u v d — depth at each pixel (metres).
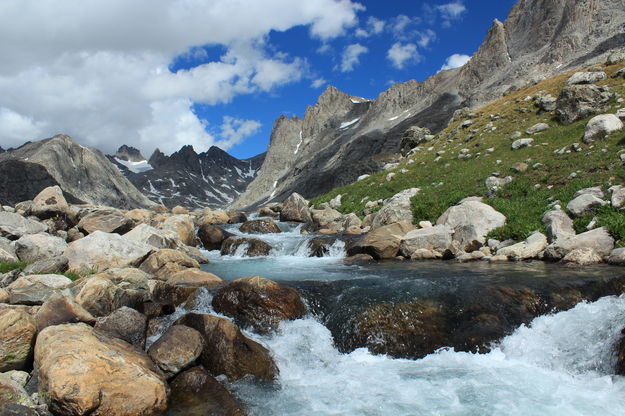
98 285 12.22
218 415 8.46
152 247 19.97
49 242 18.88
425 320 12.20
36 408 7.66
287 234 31.83
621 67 41.22
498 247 20.23
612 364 9.55
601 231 17.33
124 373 8.38
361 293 13.91
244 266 21.78
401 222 24.33
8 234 21.33
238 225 34.56
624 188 19.20
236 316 12.93
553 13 175.62
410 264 19.61
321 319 13.12
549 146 32.28
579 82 41.78
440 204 27.59
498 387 9.30
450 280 14.76
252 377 10.13
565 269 15.58
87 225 25.64
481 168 33.25
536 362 10.38
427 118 197.62
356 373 10.53
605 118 28.95
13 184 197.75
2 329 9.23
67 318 10.66
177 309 13.87
